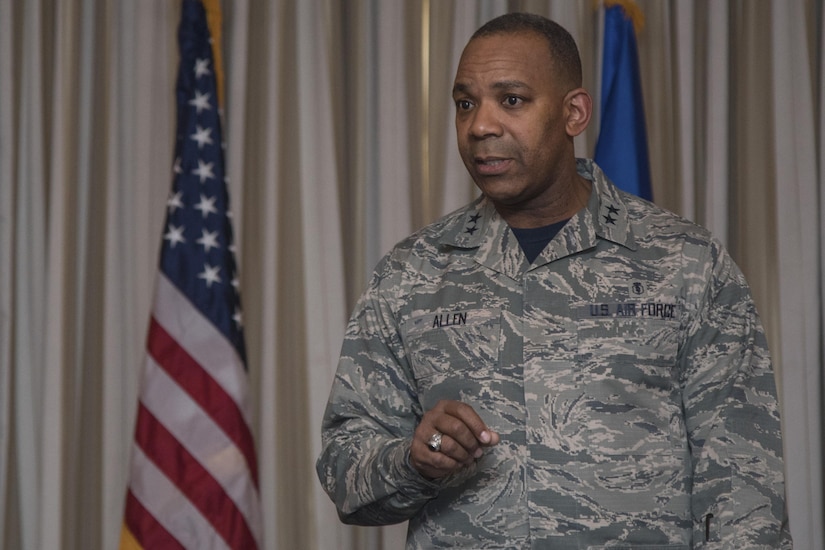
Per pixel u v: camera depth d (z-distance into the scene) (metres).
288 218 5.25
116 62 5.20
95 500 5.01
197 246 4.81
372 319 3.00
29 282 5.09
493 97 2.77
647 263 2.83
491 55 2.78
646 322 2.75
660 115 5.42
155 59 5.21
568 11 5.43
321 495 5.11
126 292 5.11
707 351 2.76
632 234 2.89
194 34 4.98
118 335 5.08
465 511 2.73
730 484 2.64
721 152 5.43
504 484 2.71
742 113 5.48
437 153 5.29
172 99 5.21
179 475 4.64
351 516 2.83
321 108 5.29
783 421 5.31
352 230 5.29
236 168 5.17
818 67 5.54
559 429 2.69
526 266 2.87
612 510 2.64
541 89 2.77
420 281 2.98
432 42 5.33
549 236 2.93
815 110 5.51
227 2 5.27
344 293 5.22
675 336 2.75
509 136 2.74
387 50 5.33
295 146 5.28
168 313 4.75
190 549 4.59
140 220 5.12
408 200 5.28
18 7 5.15
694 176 5.44
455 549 2.74
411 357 2.90
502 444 2.72
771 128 5.45
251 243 5.21
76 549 4.96
